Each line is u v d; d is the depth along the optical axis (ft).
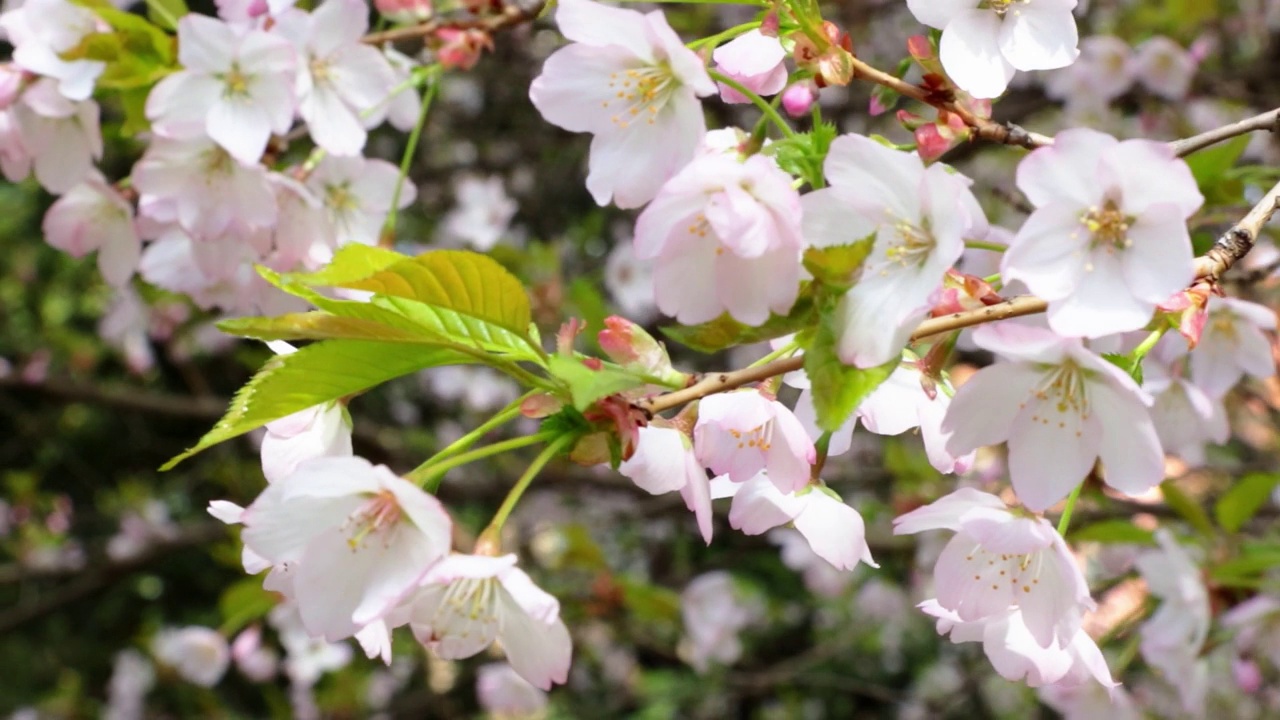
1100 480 3.12
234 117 2.73
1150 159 2.17
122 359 8.62
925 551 5.58
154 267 3.01
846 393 2.18
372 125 3.01
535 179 7.23
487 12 2.93
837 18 5.61
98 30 2.79
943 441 2.33
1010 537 2.26
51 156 2.88
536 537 7.23
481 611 2.22
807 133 2.32
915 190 2.22
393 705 7.65
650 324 6.14
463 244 5.54
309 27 2.81
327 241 2.83
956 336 2.32
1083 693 3.40
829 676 7.64
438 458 2.21
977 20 2.39
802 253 2.20
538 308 4.82
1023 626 2.34
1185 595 2.91
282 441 2.31
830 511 2.37
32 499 8.00
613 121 2.31
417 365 2.25
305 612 2.20
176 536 7.27
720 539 7.55
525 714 5.36
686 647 6.17
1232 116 4.99
